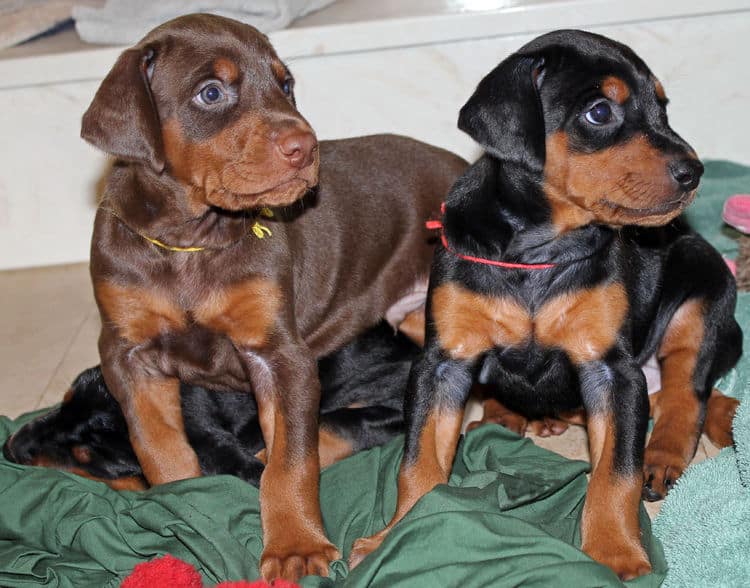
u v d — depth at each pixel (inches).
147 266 36.5
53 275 55.9
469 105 34.1
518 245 35.4
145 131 34.0
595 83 33.5
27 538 36.5
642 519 34.7
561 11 53.1
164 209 35.7
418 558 32.4
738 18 53.6
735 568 32.8
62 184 55.6
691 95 55.3
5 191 55.7
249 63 34.8
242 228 36.4
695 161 33.0
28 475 37.7
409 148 44.3
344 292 41.5
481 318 36.1
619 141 33.4
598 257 35.4
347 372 41.8
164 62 34.8
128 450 39.1
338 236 41.1
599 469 34.6
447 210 36.7
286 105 34.7
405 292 43.6
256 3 52.7
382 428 40.3
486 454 38.2
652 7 53.1
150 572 32.4
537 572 31.2
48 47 54.4
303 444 36.1
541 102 34.1
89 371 40.2
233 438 39.5
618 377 35.4
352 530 36.6
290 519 34.9
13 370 47.8
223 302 36.7
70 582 35.0
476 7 54.1
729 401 40.4
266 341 37.1
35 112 54.0
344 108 55.2
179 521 35.1
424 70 54.3
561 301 35.5
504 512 35.4
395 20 53.1
